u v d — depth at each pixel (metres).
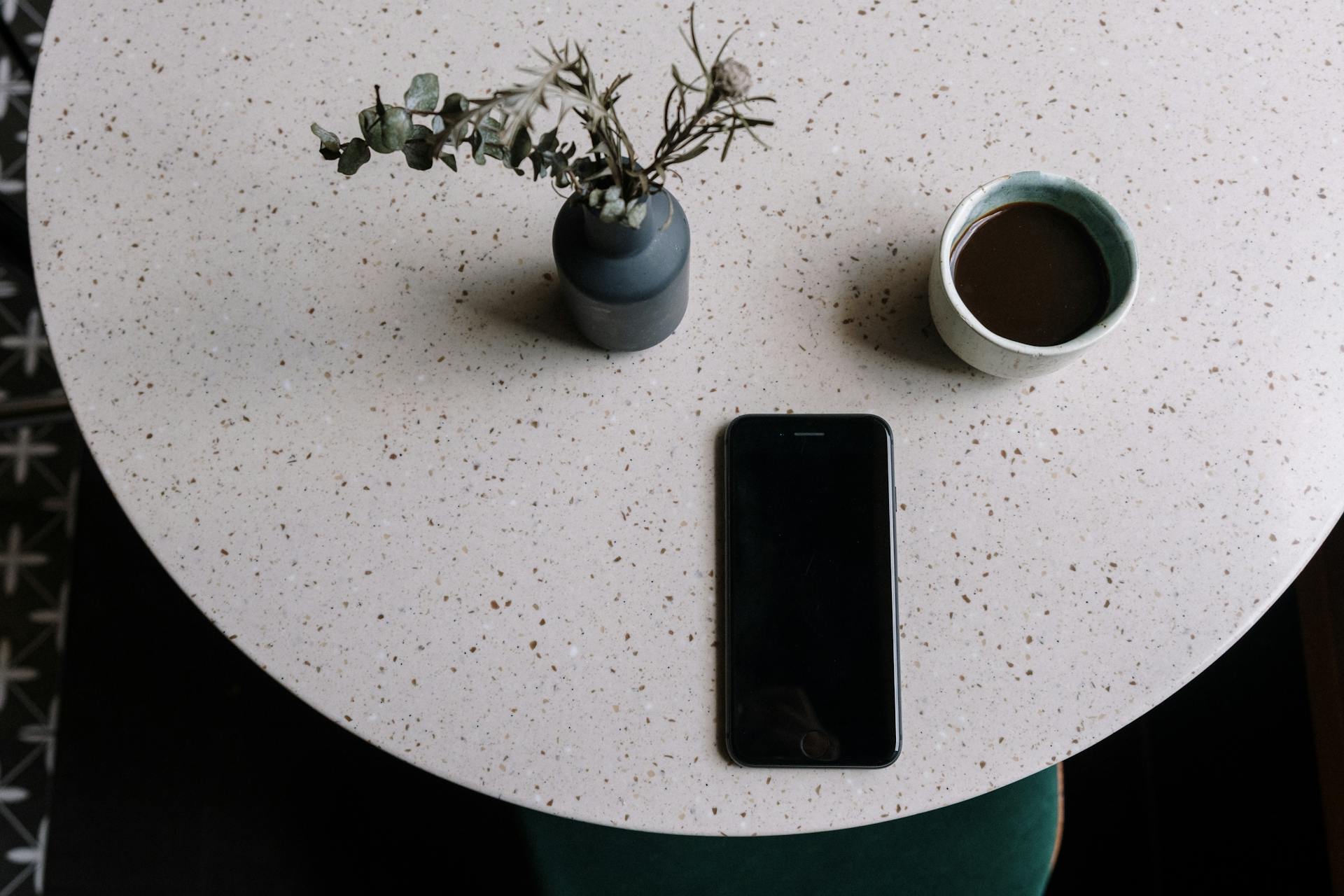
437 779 1.30
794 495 0.66
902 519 0.66
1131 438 0.67
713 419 0.68
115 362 0.68
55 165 0.70
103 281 0.69
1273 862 1.17
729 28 0.72
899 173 0.71
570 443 0.67
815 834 0.85
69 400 0.67
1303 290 0.69
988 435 0.67
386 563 0.66
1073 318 0.64
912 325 0.69
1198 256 0.69
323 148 0.54
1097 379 0.68
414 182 0.70
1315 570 1.00
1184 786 1.24
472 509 0.67
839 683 0.63
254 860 1.28
